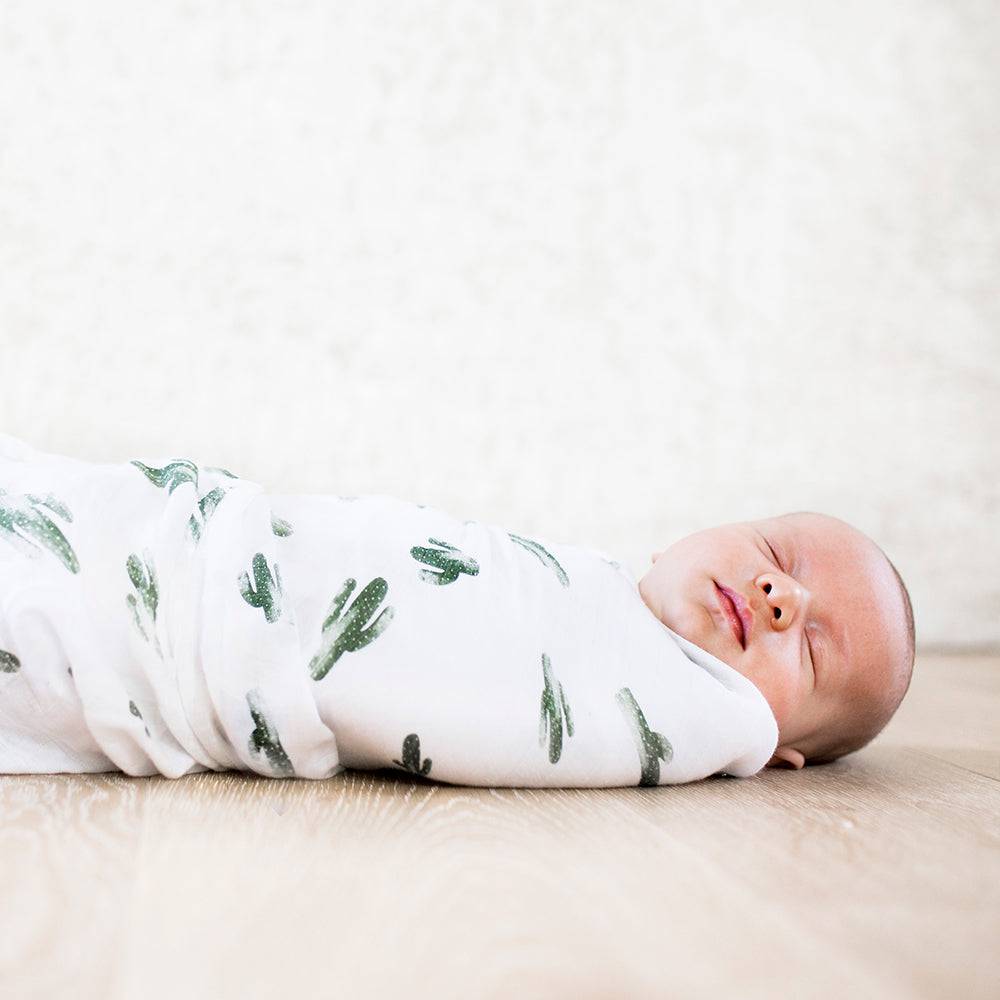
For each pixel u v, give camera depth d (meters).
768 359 2.58
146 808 0.75
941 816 0.87
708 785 0.97
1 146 2.33
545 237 2.52
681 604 1.07
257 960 0.48
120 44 2.38
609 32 2.55
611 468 2.52
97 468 0.90
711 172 2.58
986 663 2.30
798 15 2.61
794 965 0.50
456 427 2.47
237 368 2.39
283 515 0.96
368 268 2.45
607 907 0.57
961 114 2.66
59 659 0.81
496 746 0.87
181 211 2.39
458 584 0.92
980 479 2.62
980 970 0.51
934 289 2.64
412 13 2.48
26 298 2.33
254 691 0.84
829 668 1.09
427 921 0.54
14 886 0.56
